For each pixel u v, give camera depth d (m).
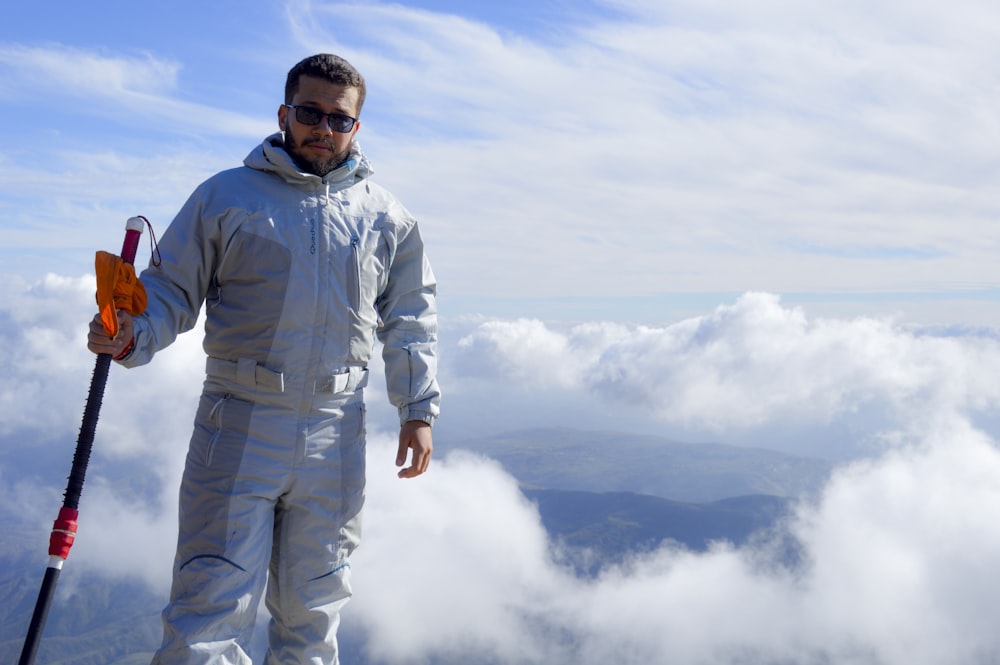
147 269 2.73
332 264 2.82
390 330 3.15
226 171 2.84
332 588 2.91
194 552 2.71
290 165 2.77
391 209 3.00
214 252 2.78
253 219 2.75
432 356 3.15
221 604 2.64
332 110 2.77
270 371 2.73
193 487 2.78
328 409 2.84
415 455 3.09
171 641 2.62
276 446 2.76
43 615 2.17
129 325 2.46
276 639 2.94
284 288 2.75
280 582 2.88
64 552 2.23
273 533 2.92
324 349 2.80
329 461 2.84
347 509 2.90
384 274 2.99
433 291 3.22
